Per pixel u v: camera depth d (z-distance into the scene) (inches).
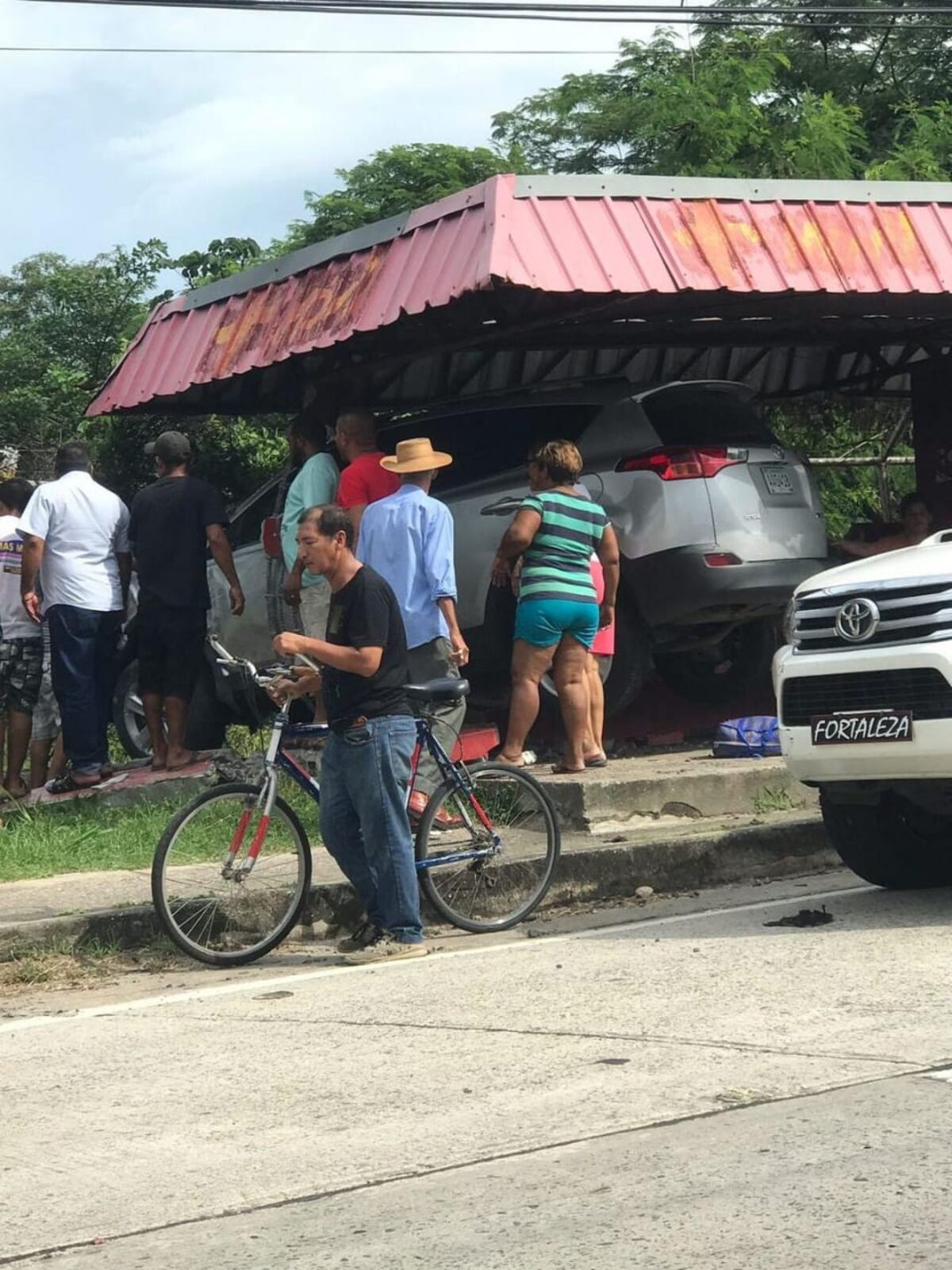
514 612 433.7
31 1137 199.0
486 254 370.3
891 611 283.6
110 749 572.1
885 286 410.9
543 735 457.4
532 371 561.6
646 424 419.5
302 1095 209.9
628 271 381.7
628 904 336.2
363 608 287.6
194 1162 186.1
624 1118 191.3
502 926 315.3
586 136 1034.7
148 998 276.5
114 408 510.6
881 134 1067.3
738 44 989.2
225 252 855.7
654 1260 148.4
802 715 297.1
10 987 289.3
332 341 415.5
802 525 422.6
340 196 919.7
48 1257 160.4
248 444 724.7
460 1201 167.8
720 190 400.2
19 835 383.2
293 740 313.6
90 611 424.8
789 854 362.3
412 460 346.0
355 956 291.9
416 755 309.4
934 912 300.4
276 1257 156.2
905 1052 210.8
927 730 277.1
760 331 513.7
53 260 1519.4
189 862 297.1
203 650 437.1
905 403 647.8
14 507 462.6
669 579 408.5
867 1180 165.5
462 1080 211.9
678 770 387.5
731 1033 225.0
